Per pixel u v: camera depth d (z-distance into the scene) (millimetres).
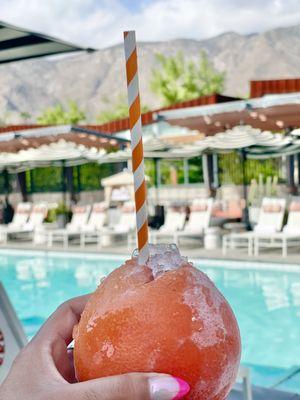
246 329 7898
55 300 10352
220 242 14461
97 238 17297
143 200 843
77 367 853
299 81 18734
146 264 838
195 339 777
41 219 18891
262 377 5887
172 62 52688
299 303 9141
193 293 805
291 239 14398
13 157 19516
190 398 783
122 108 56812
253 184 20734
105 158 19125
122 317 791
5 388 850
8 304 3686
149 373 763
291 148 17031
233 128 14547
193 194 22484
